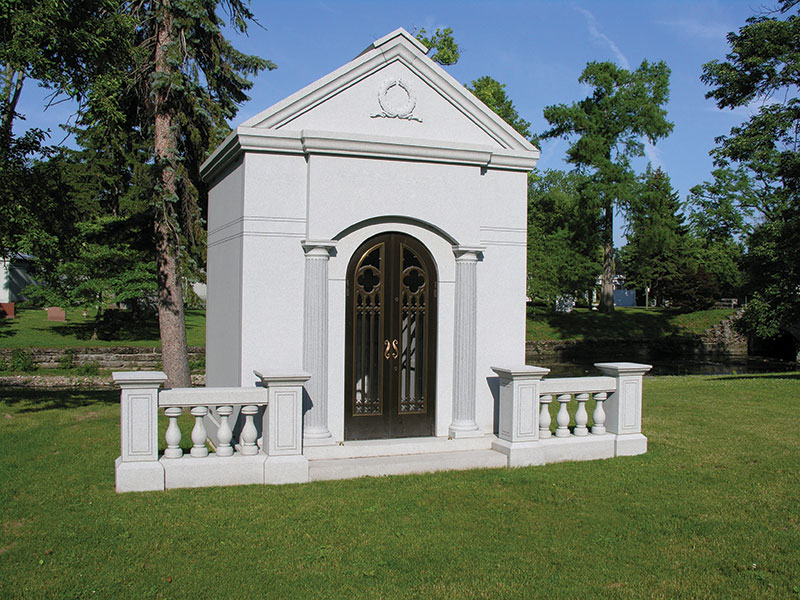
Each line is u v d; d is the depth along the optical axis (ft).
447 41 106.42
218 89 58.65
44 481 24.98
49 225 44.21
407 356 30.40
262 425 26.50
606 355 139.03
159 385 24.27
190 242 57.26
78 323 102.06
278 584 17.10
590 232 147.54
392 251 29.89
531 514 22.61
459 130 31.22
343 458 27.76
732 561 19.03
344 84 29.19
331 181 28.35
